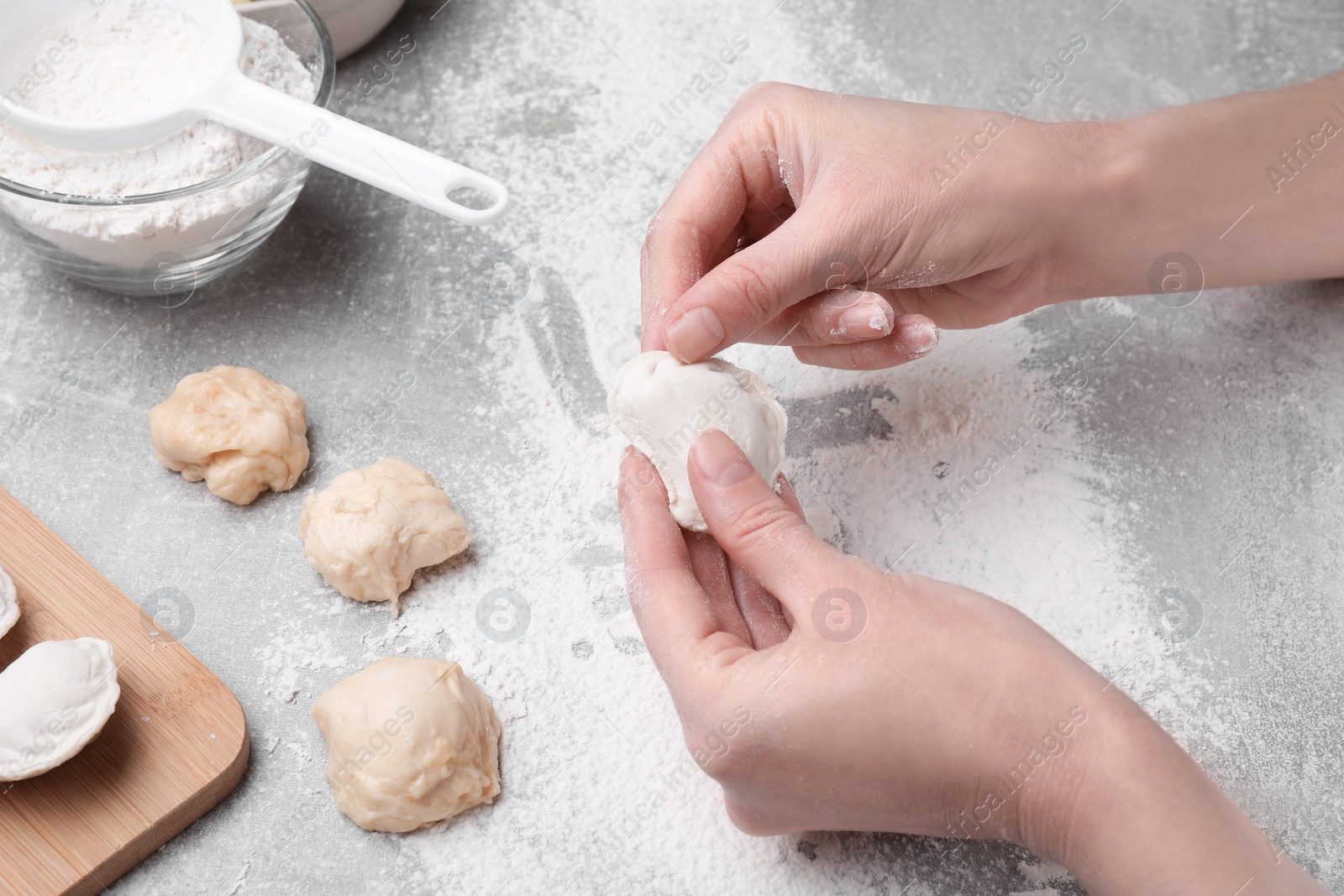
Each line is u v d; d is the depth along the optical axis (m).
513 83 0.72
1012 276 0.63
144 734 0.57
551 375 0.66
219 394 0.62
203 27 0.64
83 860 0.56
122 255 0.63
